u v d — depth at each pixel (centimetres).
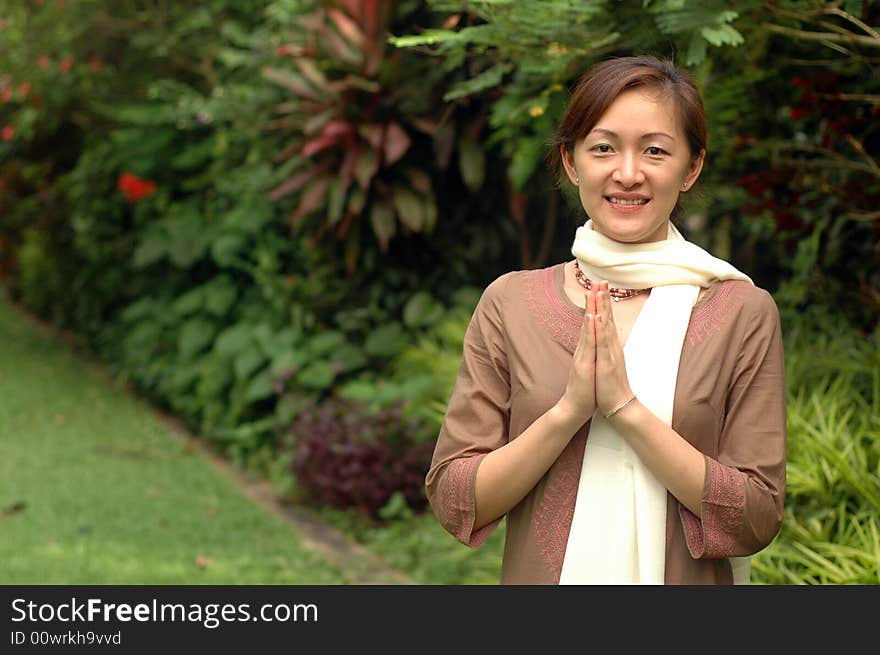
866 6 291
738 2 269
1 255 1158
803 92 356
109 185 841
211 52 752
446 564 455
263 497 587
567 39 294
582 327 168
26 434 673
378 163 553
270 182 646
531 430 170
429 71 554
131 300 857
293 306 634
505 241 630
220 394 686
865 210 368
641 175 171
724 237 480
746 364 173
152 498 559
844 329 401
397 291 620
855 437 334
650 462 166
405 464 524
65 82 798
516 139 428
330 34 565
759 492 167
